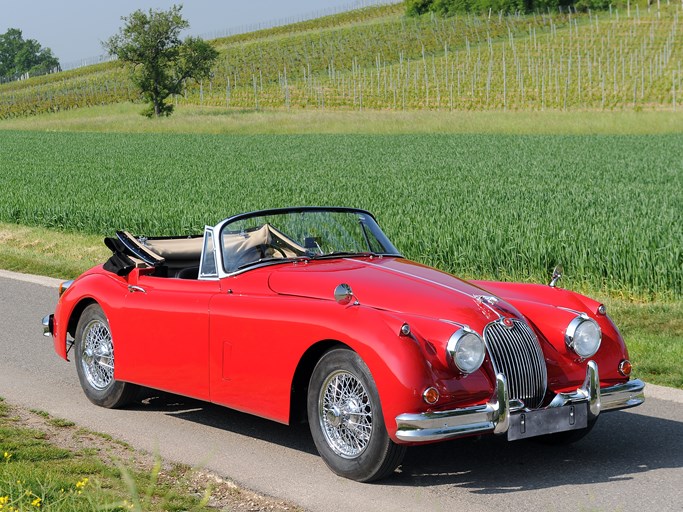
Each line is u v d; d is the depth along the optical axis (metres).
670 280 11.59
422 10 164.75
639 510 4.66
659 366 7.80
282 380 5.44
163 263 6.84
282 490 5.00
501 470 5.40
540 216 17.23
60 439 5.95
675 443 5.95
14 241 17.97
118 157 45.88
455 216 17.11
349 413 5.16
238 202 21.61
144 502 4.59
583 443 5.99
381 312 5.10
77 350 7.14
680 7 135.62
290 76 118.50
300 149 50.28
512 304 5.74
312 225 6.41
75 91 129.38
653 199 21.14
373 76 111.44
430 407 4.84
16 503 4.18
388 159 41.44
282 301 5.55
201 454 5.70
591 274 12.30
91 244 17.00
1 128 84.88
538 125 61.41
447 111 79.81
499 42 123.12
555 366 5.41
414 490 5.02
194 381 6.09
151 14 93.19
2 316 10.61
